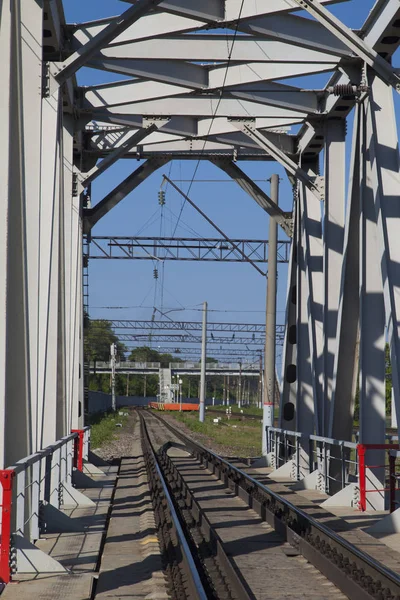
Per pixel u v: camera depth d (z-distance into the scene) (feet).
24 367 39.55
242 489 64.49
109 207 93.61
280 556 39.86
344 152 74.79
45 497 51.37
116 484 74.90
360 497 55.57
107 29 53.52
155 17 58.90
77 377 83.82
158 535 43.88
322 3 56.03
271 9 55.01
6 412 38.93
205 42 63.87
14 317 39.58
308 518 43.73
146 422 252.21
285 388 88.17
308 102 74.49
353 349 65.57
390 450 51.06
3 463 35.81
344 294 64.59
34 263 43.73
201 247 155.12
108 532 46.55
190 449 124.77
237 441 151.12
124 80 74.74
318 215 81.30
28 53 47.26
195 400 515.91
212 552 39.55
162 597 30.22
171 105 77.87
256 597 31.19
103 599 30.40
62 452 59.62
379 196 55.42
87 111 76.69
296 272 87.35
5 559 32.94
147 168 92.84
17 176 39.34
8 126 37.19
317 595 31.50
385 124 57.67
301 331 83.30
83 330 97.14
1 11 37.78
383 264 53.78
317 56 62.64
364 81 58.59
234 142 85.30
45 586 32.60
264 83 72.59
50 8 54.29
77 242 81.66
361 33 59.82
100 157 91.25
